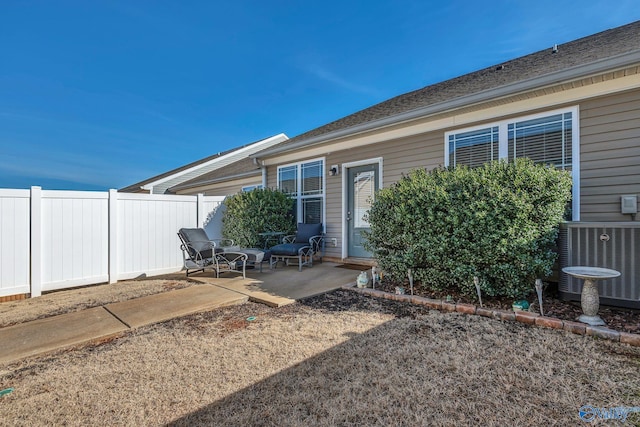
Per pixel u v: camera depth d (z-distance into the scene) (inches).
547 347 109.8
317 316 149.2
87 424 77.0
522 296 150.5
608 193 168.7
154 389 91.2
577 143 176.7
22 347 117.3
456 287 173.8
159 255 267.7
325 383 92.0
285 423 75.7
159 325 142.3
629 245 136.1
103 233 235.6
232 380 95.0
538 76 171.5
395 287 191.5
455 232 157.9
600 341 112.7
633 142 162.6
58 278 214.2
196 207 299.9
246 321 145.1
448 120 225.0
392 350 111.3
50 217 212.7
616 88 163.3
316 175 319.6
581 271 129.1
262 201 306.3
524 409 78.4
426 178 176.9
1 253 193.6
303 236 300.5
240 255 232.4
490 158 208.2
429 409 79.5
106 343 123.9
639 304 133.3
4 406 84.5
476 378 92.4
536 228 144.9
